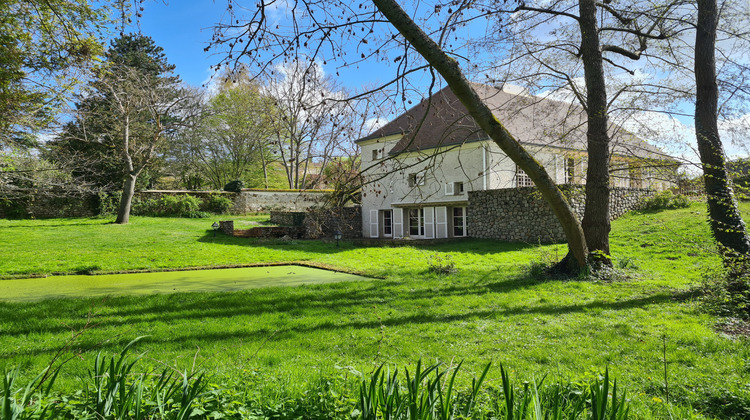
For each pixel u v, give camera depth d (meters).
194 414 2.18
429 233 22.42
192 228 23.09
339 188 7.43
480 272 11.60
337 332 5.93
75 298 8.75
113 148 25.42
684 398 3.45
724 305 6.62
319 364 4.33
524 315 6.74
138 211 27.61
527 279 10.19
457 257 14.84
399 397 2.11
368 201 25.31
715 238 8.34
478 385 2.09
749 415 3.16
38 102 10.10
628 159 11.74
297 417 2.48
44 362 4.50
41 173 16.50
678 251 13.06
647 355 4.70
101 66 9.83
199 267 13.80
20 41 9.02
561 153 15.77
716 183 8.20
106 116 23.30
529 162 8.62
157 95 23.72
